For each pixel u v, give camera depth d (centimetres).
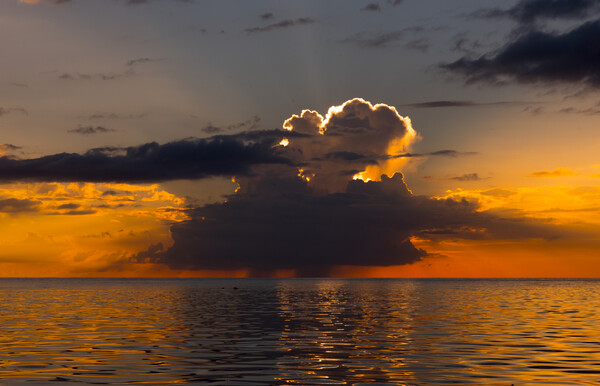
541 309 7075
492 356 3089
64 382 2405
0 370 2680
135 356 3114
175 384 2366
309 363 2878
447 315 6047
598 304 8244
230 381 2425
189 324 5019
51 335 4125
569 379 2469
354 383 2380
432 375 2553
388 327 4684
